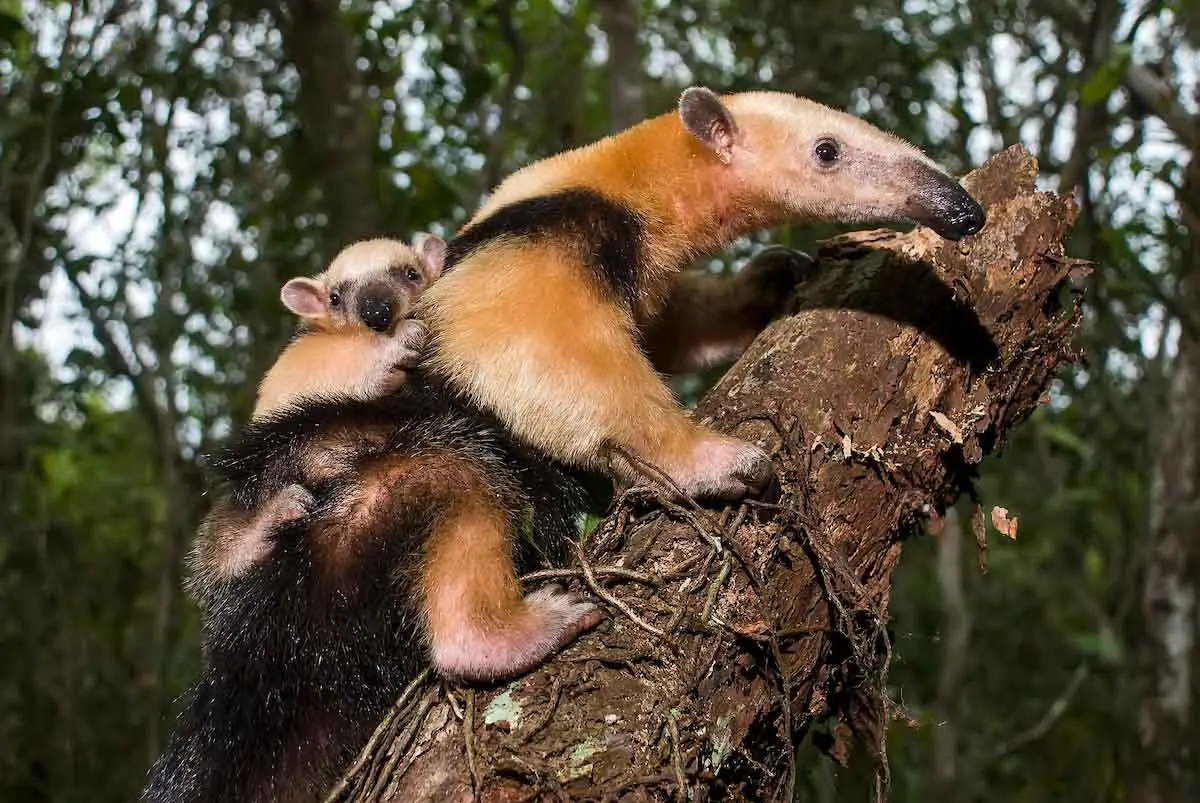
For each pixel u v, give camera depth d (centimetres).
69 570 185
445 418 130
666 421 128
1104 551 211
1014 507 204
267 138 180
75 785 181
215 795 127
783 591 124
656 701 120
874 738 129
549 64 215
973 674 202
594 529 127
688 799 119
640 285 135
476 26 183
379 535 127
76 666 184
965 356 129
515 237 132
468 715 120
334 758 127
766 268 141
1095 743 189
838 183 136
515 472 129
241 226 179
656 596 122
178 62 176
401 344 136
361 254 148
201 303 179
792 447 126
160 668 181
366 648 127
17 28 176
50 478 215
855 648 124
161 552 190
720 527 124
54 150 173
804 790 169
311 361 139
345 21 180
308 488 130
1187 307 174
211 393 191
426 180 184
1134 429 184
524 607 124
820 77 186
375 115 189
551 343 129
